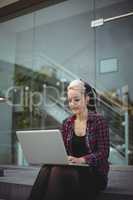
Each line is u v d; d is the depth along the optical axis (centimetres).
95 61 534
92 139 224
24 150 228
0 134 568
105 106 510
